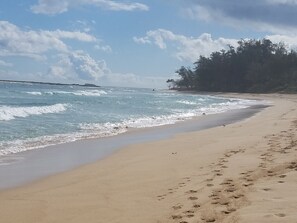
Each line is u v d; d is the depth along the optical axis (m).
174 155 12.94
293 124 20.80
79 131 20.39
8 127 20.02
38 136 17.77
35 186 9.36
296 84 108.44
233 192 7.59
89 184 9.37
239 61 134.88
